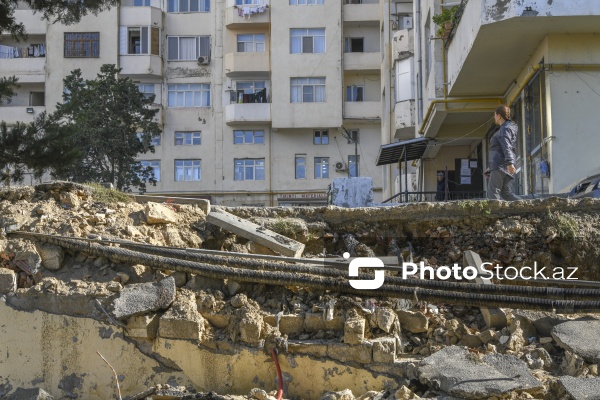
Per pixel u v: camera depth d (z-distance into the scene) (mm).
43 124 20203
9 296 9086
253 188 48125
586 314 8977
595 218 10203
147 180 48125
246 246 10211
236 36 48906
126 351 8773
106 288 9031
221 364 8633
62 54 48031
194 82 48938
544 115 18922
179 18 49281
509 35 18531
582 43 18406
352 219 10695
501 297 8727
